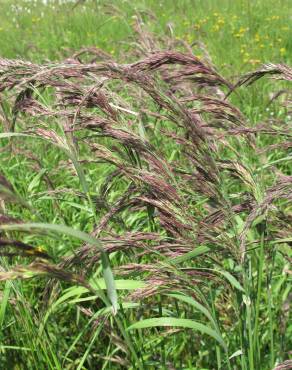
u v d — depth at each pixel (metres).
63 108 2.48
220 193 2.25
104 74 2.09
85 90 2.23
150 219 2.46
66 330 3.34
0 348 2.76
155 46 5.14
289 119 5.20
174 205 2.18
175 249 2.16
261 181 2.54
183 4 13.24
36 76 2.02
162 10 13.12
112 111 2.24
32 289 3.59
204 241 2.16
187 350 3.05
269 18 11.48
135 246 2.11
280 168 4.38
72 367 3.17
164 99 2.14
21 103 2.33
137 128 2.91
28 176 4.55
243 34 10.26
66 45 10.79
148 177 2.16
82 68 2.04
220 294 2.91
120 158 2.28
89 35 11.15
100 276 2.96
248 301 2.26
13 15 14.02
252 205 2.36
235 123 2.66
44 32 11.95
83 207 2.97
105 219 2.23
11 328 3.02
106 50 10.16
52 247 3.65
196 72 2.46
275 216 2.35
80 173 2.16
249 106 6.07
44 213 4.06
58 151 5.00
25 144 4.58
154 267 2.12
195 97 2.67
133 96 3.69
